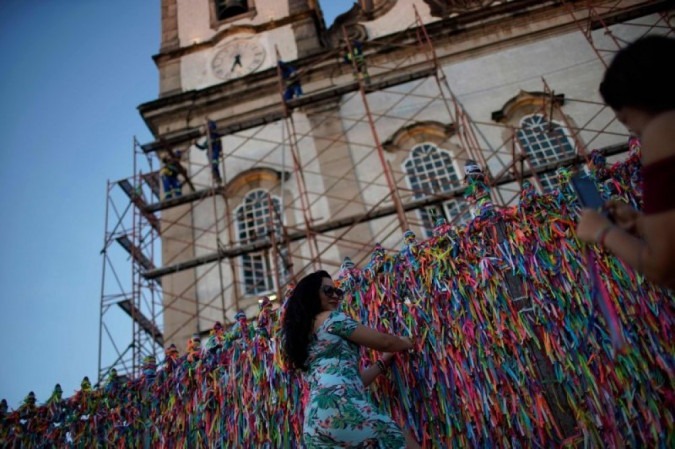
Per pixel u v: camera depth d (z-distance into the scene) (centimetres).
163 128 1731
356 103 1630
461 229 452
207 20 2008
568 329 388
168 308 1380
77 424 562
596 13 1522
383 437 314
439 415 405
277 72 1708
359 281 475
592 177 412
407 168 1487
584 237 214
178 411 525
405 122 1559
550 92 1464
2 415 582
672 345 358
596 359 373
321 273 395
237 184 1570
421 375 418
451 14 1786
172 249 1480
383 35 1803
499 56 1631
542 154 1428
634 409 354
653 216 181
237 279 1404
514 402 386
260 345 500
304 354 358
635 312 372
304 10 1889
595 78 1527
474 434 391
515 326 404
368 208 1430
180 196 1495
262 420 475
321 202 1473
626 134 1375
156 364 578
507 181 1261
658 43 200
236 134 1659
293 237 1316
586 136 1429
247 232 1487
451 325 424
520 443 379
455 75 1620
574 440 363
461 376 407
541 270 409
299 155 1566
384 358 422
